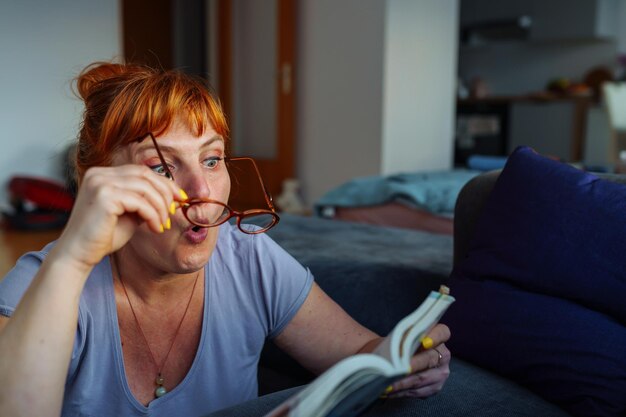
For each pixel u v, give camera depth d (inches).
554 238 38.2
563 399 33.9
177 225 28.0
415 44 196.5
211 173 30.6
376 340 36.4
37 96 193.3
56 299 25.0
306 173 214.5
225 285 35.3
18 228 167.0
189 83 29.7
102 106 30.1
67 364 25.7
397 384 29.1
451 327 40.6
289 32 208.7
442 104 211.3
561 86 270.7
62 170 194.9
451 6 209.6
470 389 33.3
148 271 31.3
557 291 37.1
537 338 35.8
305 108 212.1
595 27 262.8
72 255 25.0
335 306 38.5
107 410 32.4
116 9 205.9
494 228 42.3
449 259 58.6
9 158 190.7
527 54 301.1
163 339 33.5
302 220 79.4
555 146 266.8
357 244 64.6
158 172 29.3
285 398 30.3
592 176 40.1
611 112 185.0
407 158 200.4
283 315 36.8
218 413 28.6
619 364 33.0
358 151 196.4
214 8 239.3
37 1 190.7
